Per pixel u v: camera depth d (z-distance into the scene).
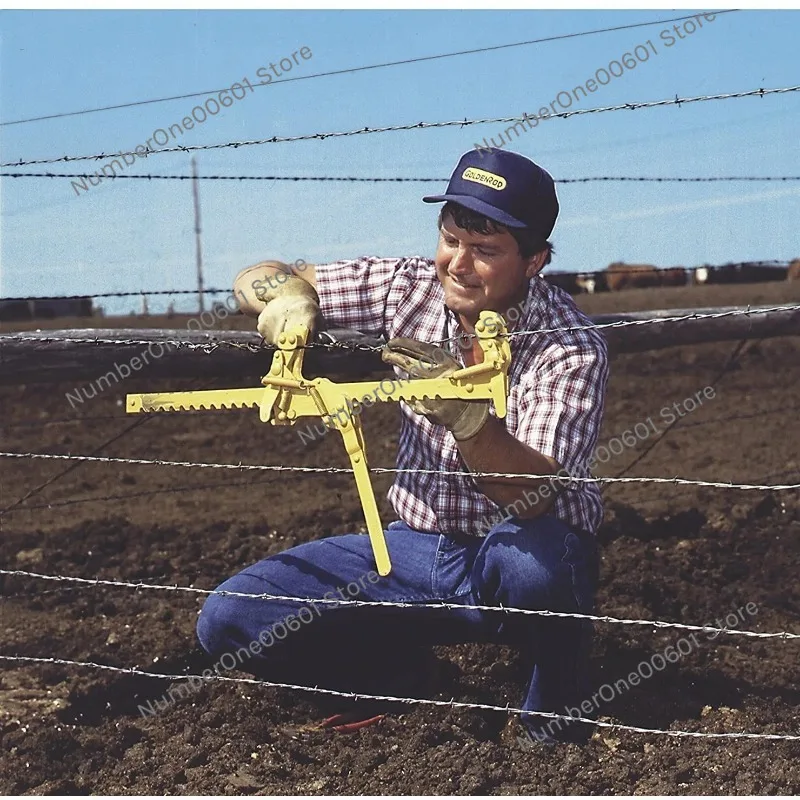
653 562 4.65
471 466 2.79
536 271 3.11
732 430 7.26
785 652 3.88
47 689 3.59
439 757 3.08
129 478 6.47
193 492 6.16
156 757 3.16
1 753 3.16
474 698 3.47
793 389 8.60
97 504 5.95
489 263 2.99
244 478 6.46
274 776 3.04
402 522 3.33
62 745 3.18
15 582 4.61
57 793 2.98
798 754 3.09
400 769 3.05
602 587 4.36
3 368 3.96
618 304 15.83
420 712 3.35
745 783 2.94
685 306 15.20
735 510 5.35
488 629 3.24
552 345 3.05
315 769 3.08
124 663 3.80
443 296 3.29
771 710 3.41
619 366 9.67
